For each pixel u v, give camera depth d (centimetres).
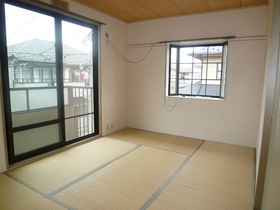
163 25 400
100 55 377
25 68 270
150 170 263
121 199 202
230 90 355
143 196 207
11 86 258
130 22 430
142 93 441
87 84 368
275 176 150
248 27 331
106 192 213
